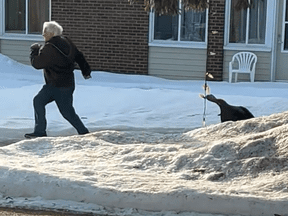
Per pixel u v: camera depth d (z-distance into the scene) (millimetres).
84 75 8719
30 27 18625
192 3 9891
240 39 17172
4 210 4625
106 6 17578
